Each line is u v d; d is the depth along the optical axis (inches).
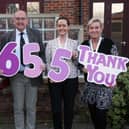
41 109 169.5
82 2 259.0
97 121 133.0
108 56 132.6
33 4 261.3
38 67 139.7
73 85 138.6
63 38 138.2
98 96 130.2
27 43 138.7
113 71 132.8
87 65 133.3
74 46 138.2
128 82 152.1
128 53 271.0
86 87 133.1
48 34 178.1
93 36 131.1
